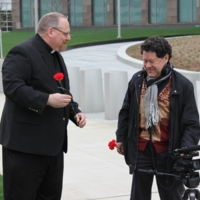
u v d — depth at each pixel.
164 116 4.68
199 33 35.16
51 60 4.82
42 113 4.67
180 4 42.91
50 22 4.77
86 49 29.14
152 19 44.78
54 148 4.79
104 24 47.75
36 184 4.85
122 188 6.94
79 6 49.44
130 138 4.82
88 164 8.13
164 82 4.69
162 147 4.73
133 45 28.31
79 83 13.45
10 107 4.78
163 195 4.86
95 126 11.26
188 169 4.18
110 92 11.95
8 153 4.81
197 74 17.38
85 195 6.68
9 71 4.65
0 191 6.66
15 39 37.75
